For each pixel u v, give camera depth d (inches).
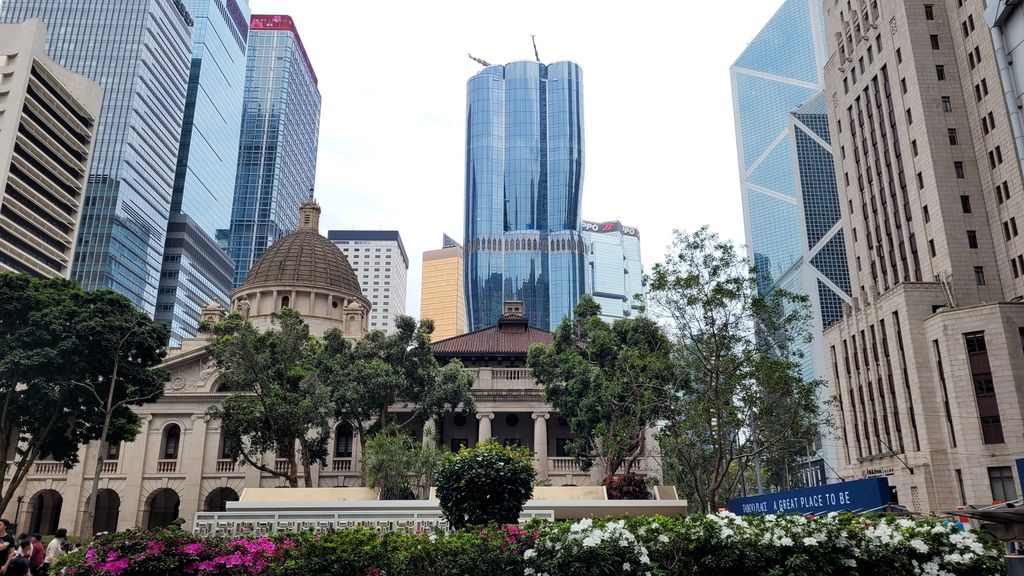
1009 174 2300.7
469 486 756.0
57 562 597.6
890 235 2733.8
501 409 2383.1
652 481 1790.1
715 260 1416.1
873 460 2418.8
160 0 6348.4
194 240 6786.4
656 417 1611.7
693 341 1438.2
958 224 2385.6
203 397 2389.3
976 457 1963.6
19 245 3693.4
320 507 1170.6
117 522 2258.9
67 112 4025.6
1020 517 732.7
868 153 2913.4
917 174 2551.7
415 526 1150.3
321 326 2743.6
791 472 2714.1
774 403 1396.4
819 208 6530.5
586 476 2269.9
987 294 2309.3
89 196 5511.8
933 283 2271.2
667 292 1409.9
